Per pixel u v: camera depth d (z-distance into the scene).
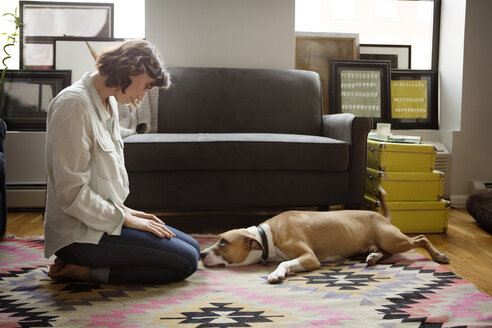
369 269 1.98
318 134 3.46
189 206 2.69
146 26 3.55
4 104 3.46
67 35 3.70
